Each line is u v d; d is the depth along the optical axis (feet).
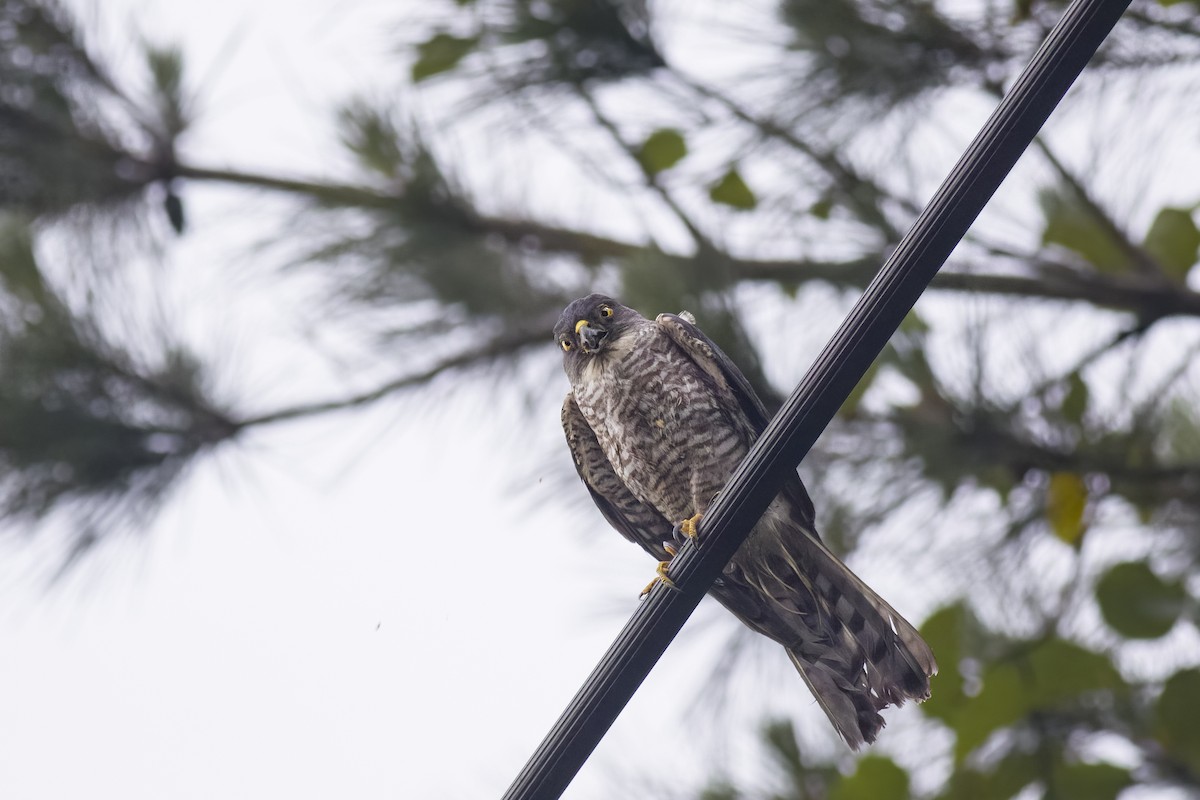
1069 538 28.89
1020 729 26.86
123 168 36.60
